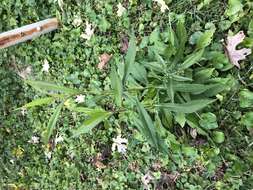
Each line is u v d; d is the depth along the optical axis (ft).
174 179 2.08
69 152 2.51
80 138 2.41
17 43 2.49
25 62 2.60
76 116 2.40
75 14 2.29
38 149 2.70
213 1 1.86
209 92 1.80
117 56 2.19
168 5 1.97
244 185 1.87
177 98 1.79
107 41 2.21
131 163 2.22
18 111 2.73
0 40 2.40
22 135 2.77
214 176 1.95
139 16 2.08
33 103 1.51
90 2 2.21
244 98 1.80
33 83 1.50
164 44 1.91
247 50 1.78
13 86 2.72
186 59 1.81
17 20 2.60
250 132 1.82
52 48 2.43
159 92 1.80
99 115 1.57
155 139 1.62
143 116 1.62
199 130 1.86
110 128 2.25
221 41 1.86
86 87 2.35
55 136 2.55
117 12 2.13
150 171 2.15
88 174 2.44
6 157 2.91
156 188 2.15
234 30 1.84
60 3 2.31
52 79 2.51
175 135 1.97
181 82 1.79
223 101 1.86
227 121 1.88
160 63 1.81
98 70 2.27
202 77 1.83
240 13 1.79
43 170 2.71
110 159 2.31
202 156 1.94
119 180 2.30
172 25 1.99
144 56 2.04
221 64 1.84
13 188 2.97
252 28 1.76
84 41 2.29
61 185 2.62
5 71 2.73
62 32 2.38
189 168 2.01
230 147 1.89
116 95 1.55
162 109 1.78
